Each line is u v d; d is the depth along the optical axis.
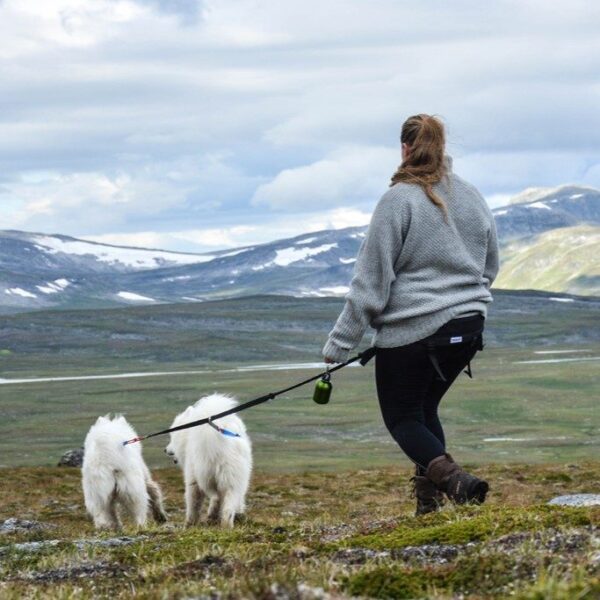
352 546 6.38
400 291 6.75
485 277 6.96
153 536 7.99
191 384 114.94
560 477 21.05
